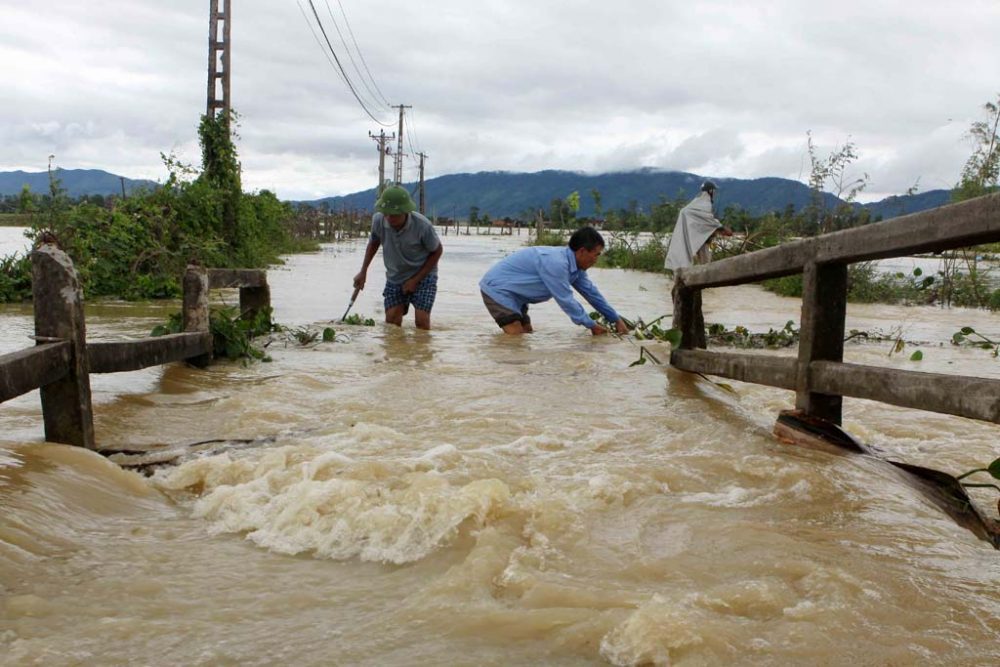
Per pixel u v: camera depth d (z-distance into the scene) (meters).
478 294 12.55
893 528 2.56
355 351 6.54
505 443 3.58
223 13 18.14
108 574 2.17
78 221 11.66
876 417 4.43
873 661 1.71
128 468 3.22
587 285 7.86
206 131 17.62
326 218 44.56
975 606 1.99
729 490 2.95
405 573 2.22
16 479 2.71
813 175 14.93
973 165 16.09
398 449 3.42
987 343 7.39
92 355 4.13
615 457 3.37
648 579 2.14
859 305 12.81
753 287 16.86
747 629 1.84
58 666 1.67
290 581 2.16
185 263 12.70
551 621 1.87
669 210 27.30
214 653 1.74
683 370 5.69
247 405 4.32
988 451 3.76
